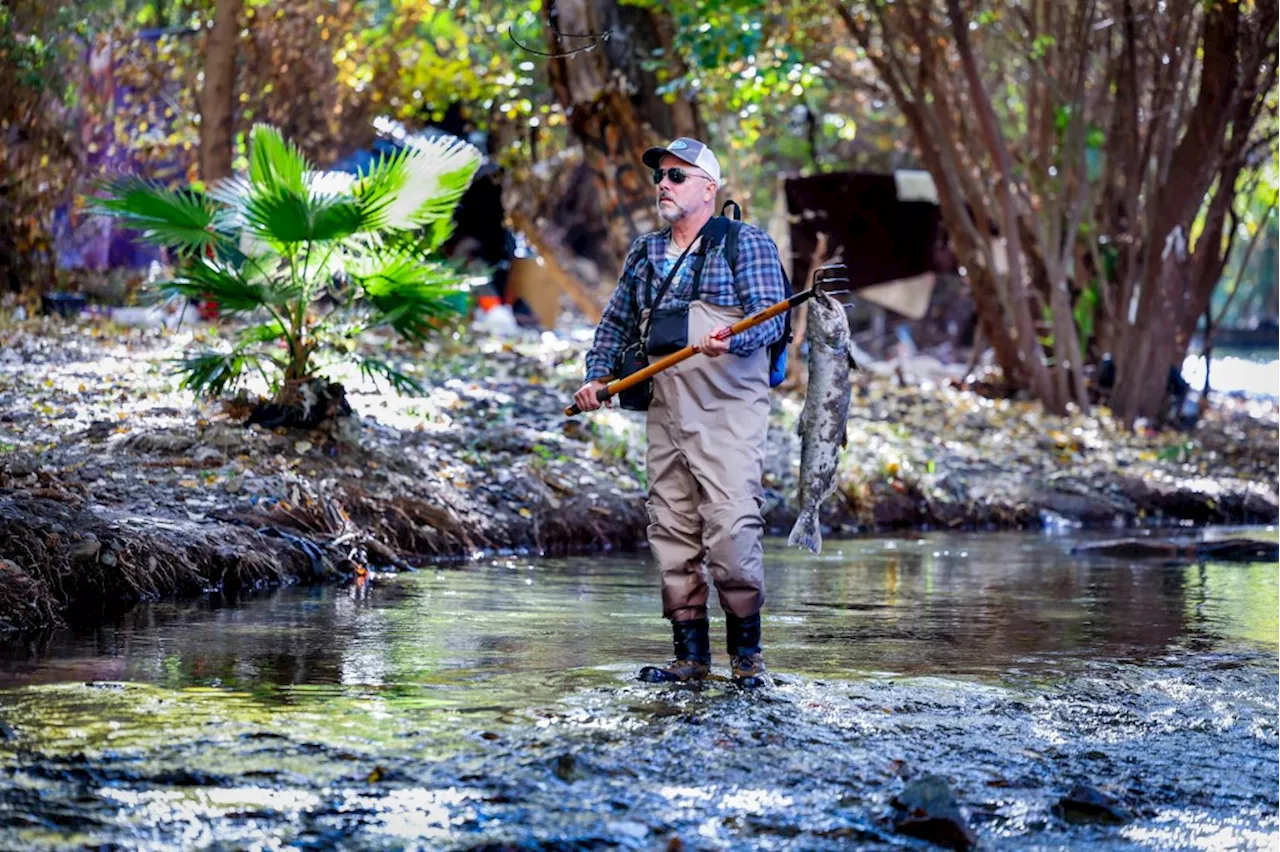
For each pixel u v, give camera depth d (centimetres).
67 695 820
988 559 1661
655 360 901
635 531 1741
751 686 889
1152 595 1367
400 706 813
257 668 924
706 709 818
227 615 1129
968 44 2742
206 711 786
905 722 808
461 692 858
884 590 1386
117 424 1573
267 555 1315
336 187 1588
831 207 3117
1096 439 2714
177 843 588
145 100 3200
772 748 742
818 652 1037
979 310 3084
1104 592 1387
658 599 1270
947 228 3008
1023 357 2998
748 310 887
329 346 1741
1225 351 7025
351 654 980
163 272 2608
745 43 2395
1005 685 924
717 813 644
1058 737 791
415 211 1548
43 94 2589
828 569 1547
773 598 1320
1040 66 3031
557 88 2548
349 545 1410
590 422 1988
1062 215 3069
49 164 2625
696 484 917
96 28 2812
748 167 3606
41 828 597
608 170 2539
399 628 1092
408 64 3369
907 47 2898
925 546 1803
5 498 1195
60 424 1558
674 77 2500
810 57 3077
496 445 1820
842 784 689
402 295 1600
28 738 719
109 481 1388
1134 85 2836
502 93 3291
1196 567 1598
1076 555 1714
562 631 1095
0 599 1062
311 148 3278
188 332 2261
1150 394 2983
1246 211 3156
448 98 3353
